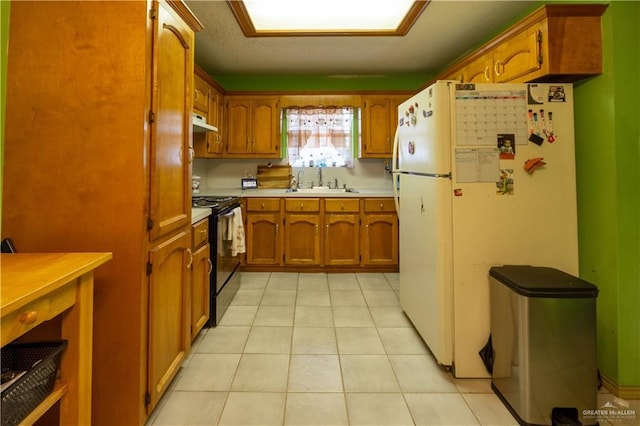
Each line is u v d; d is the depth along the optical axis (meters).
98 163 1.26
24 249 1.25
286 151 4.19
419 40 3.01
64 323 1.01
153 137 1.33
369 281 3.45
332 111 4.08
